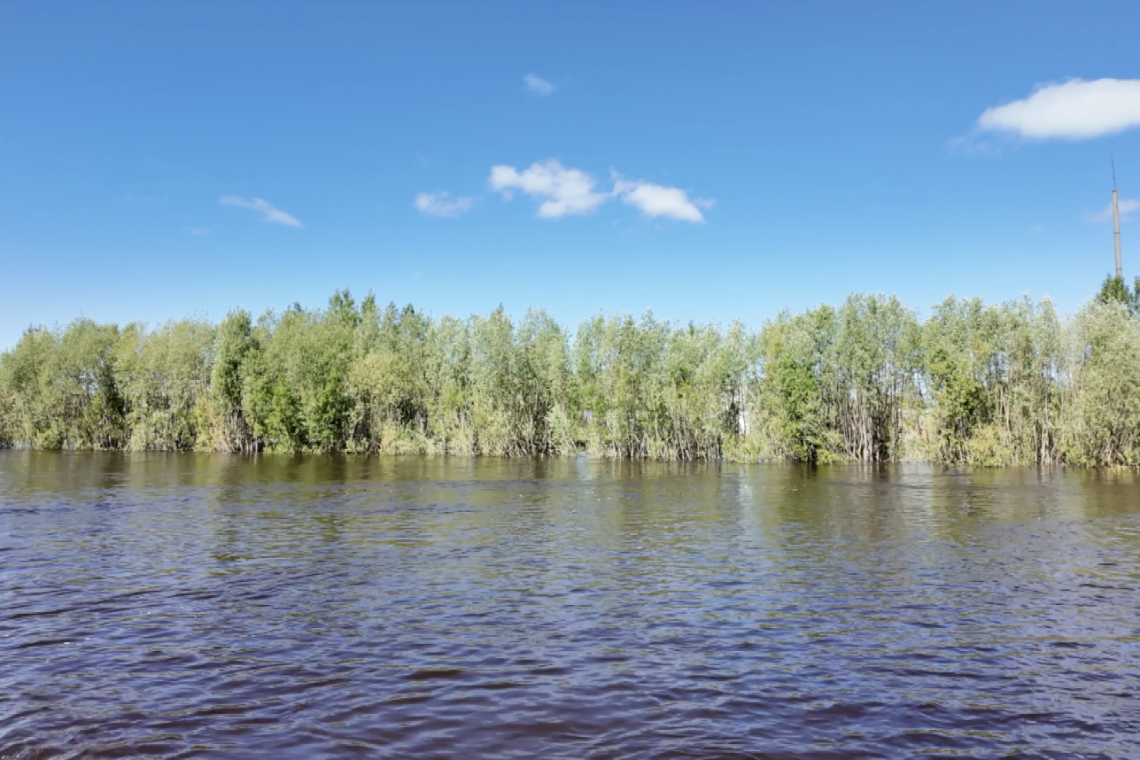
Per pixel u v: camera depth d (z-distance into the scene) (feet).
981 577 70.13
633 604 59.47
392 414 363.35
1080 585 66.64
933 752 32.73
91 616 55.31
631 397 299.99
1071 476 199.82
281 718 36.09
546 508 127.95
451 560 78.54
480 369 328.70
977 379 258.78
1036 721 36.37
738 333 287.28
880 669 43.96
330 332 360.07
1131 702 38.93
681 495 150.92
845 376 275.59
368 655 46.14
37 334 385.09
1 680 41.50
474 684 40.96
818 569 74.08
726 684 41.27
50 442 379.76
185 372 360.48
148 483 175.52
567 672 43.06
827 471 228.22
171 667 43.78
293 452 352.90
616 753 32.30
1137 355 214.48
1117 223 329.31
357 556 80.74
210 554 81.46
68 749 32.55
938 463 269.03
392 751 32.42
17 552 82.07
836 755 32.37
